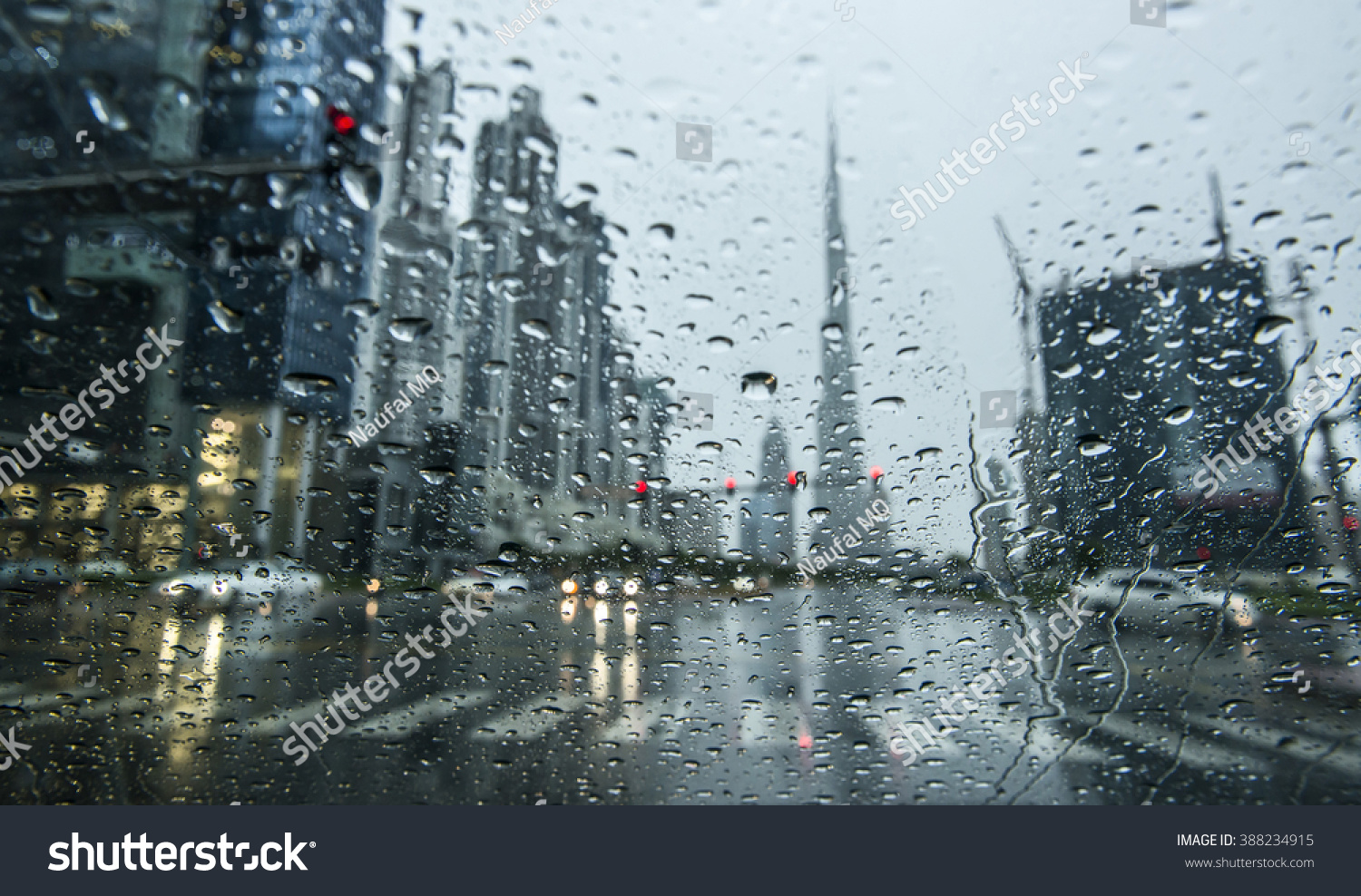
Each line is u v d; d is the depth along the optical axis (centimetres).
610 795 126
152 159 179
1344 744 138
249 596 236
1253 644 195
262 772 137
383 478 244
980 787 126
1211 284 206
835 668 199
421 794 128
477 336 247
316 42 192
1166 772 129
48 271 177
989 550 229
